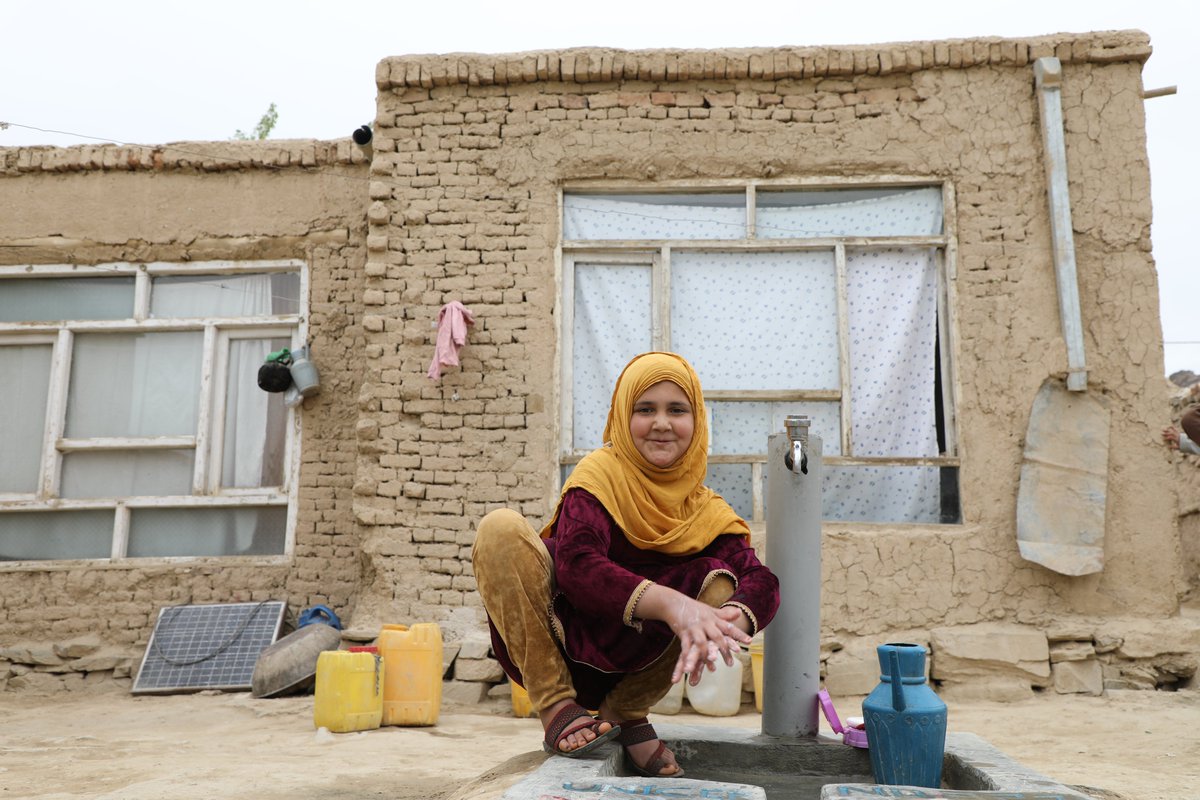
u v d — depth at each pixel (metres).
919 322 7.59
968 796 2.08
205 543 8.48
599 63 7.81
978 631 6.95
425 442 7.56
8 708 7.13
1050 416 7.26
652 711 6.62
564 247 7.78
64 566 8.30
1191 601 10.75
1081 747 5.12
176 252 8.72
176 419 8.66
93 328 8.72
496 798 2.27
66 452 8.64
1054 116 7.47
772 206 7.83
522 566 2.71
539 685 2.72
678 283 7.78
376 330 7.69
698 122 7.80
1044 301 7.40
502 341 7.64
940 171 7.62
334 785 3.90
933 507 7.39
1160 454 7.19
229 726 6.07
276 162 8.70
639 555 2.79
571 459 7.58
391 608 7.35
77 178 8.80
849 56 7.70
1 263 8.75
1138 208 7.43
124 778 4.20
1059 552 7.03
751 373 7.62
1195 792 3.76
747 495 7.49
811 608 3.24
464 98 7.95
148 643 7.95
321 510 8.30
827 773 3.03
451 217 7.80
